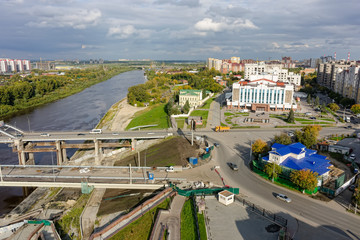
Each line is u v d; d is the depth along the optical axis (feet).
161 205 320.09
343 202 317.22
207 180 380.37
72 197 397.39
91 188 372.99
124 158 526.57
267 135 593.83
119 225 291.99
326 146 495.82
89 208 364.99
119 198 378.12
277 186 361.10
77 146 532.32
